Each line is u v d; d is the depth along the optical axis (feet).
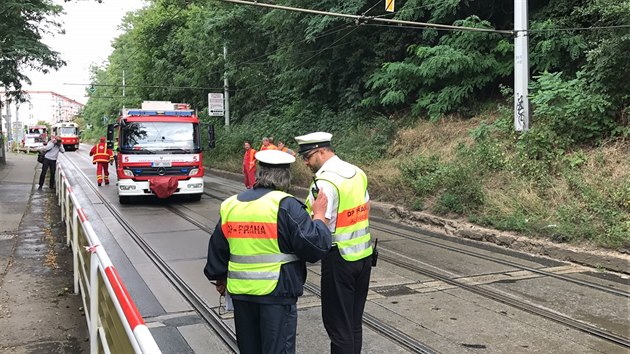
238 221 10.27
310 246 9.97
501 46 45.29
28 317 17.94
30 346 15.48
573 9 40.37
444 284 22.03
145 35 123.13
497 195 33.01
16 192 54.60
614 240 24.86
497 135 40.98
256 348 10.50
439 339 15.94
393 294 20.61
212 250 10.78
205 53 98.73
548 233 27.68
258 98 96.84
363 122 59.41
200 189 49.11
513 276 23.21
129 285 21.94
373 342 15.80
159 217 40.37
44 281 22.35
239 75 95.25
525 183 32.99
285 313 10.25
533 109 38.45
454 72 46.44
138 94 140.56
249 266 10.17
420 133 49.98
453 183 35.78
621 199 27.58
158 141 47.75
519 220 29.40
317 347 15.47
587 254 24.90
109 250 28.68
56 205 45.83
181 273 23.73
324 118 67.26
